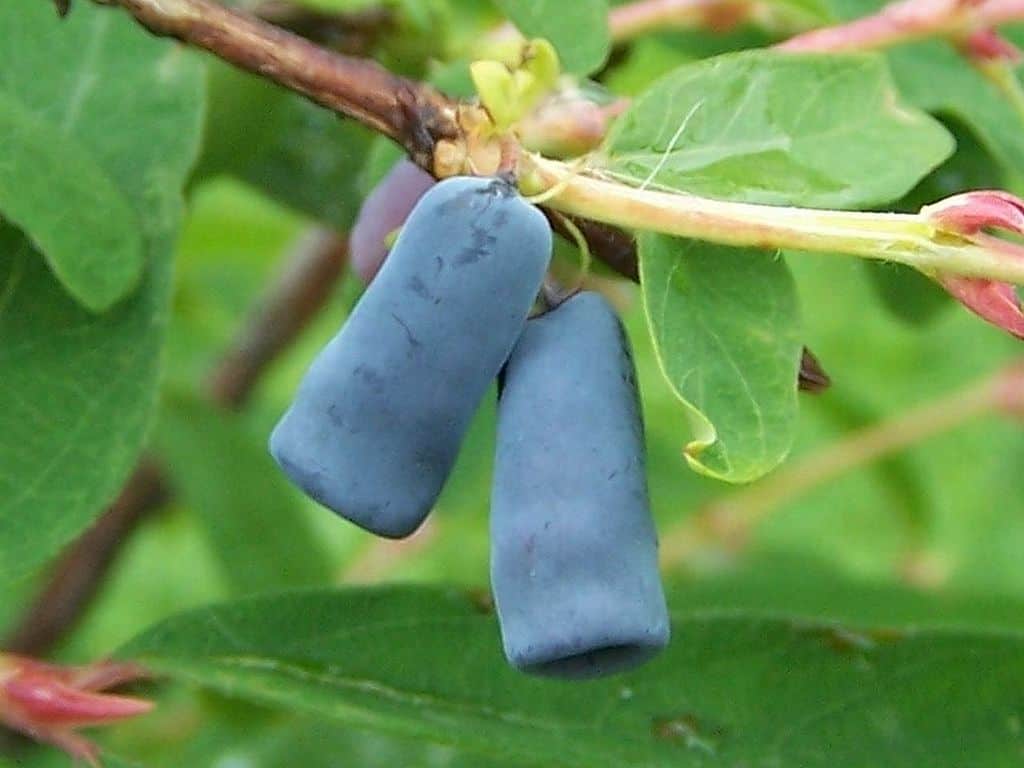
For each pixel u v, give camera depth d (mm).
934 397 414
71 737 198
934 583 325
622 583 161
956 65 222
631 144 177
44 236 189
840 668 205
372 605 205
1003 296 168
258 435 285
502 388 166
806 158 179
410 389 161
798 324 173
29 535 192
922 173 179
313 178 237
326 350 163
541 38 191
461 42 220
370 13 217
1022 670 205
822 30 217
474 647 205
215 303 336
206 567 366
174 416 270
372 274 192
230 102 225
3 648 278
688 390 170
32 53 205
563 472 162
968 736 203
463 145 172
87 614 285
